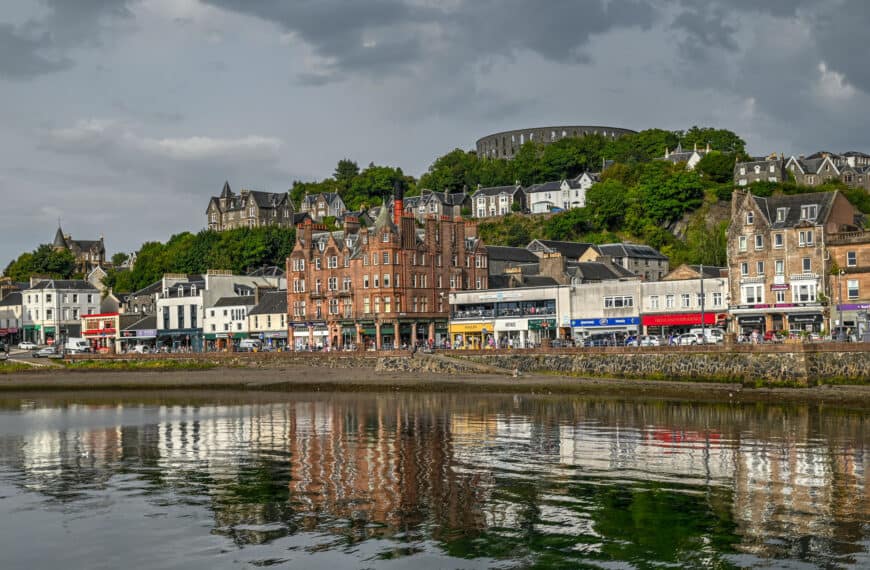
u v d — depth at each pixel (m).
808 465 46.94
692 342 97.75
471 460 50.31
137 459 52.91
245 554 33.16
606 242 174.38
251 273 179.25
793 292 100.00
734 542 33.75
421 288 133.25
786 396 76.38
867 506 38.28
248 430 65.75
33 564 32.66
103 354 136.75
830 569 30.78
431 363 109.38
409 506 39.50
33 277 198.88
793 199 103.19
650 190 178.00
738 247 104.75
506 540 34.34
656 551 32.84
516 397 87.81
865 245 95.94
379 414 75.38
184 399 97.75
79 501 41.59
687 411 71.69
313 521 37.34
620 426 63.44
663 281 112.31
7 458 53.72
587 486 42.88
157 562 32.53
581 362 97.31
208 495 42.41
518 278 138.25
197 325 160.25
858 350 78.31
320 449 55.41
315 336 139.62
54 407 90.25
